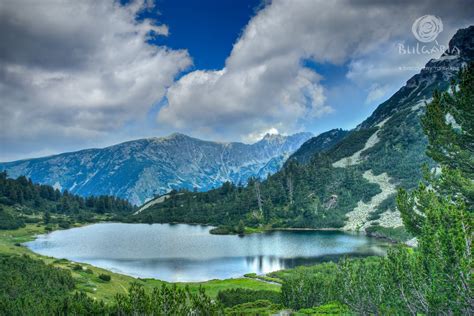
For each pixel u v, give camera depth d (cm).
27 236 19688
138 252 14212
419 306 2820
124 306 3150
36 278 6328
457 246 2262
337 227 19675
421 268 2692
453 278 2292
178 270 10925
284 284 6469
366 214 19800
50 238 18888
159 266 11531
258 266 11275
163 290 3148
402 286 2872
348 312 4050
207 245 15825
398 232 15438
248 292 7288
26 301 4544
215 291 8044
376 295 3356
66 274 7056
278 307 6003
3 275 5997
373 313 3397
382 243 14588
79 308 3869
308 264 11162
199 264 11788
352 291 3553
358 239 15925
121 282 8388
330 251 13212
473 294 2184
